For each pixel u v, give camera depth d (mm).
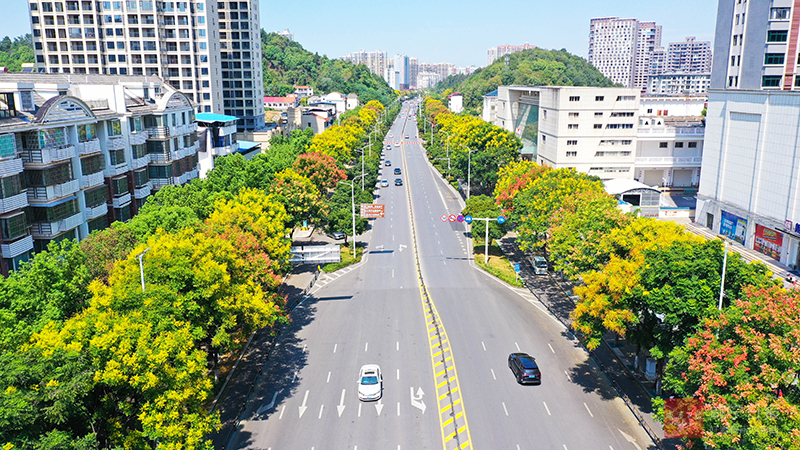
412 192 129125
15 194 50125
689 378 31031
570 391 44625
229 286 41406
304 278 72312
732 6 88562
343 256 81188
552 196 66625
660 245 40969
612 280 40312
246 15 161750
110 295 33844
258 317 42500
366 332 56156
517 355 48188
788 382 25484
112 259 46156
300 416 41281
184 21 138000
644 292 38094
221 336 39531
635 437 38500
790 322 26438
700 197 92750
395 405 42719
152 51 138000
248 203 59438
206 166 99188
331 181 95250
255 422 40500
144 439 30781
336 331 56438
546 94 117750
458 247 87250
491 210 81562
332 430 39469
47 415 25375
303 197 74125
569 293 66375
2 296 35125
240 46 163000
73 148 57344
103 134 64500
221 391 44781
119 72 139500
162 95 84375
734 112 83438
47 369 27031
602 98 108250
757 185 77562
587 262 49406
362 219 93188
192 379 31719
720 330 30703
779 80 81562
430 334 55531
